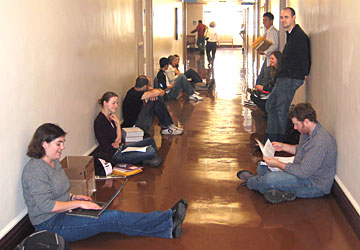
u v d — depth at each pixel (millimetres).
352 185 3281
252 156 5145
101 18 5156
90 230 2900
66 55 3941
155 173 4539
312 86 5324
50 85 3555
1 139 2734
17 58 2947
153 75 9367
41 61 3361
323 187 3717
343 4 3658
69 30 4016
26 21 3088
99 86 5105
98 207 2947
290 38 5375
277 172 3779
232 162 4922
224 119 7242
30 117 3166
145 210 3604
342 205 3449
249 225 3281
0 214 2729
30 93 3160
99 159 4402
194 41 23797
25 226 3012
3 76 2750
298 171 3625
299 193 3740
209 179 4348
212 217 3432
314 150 3592
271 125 5621
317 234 3113
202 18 24844
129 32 6883
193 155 5203
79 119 4359
